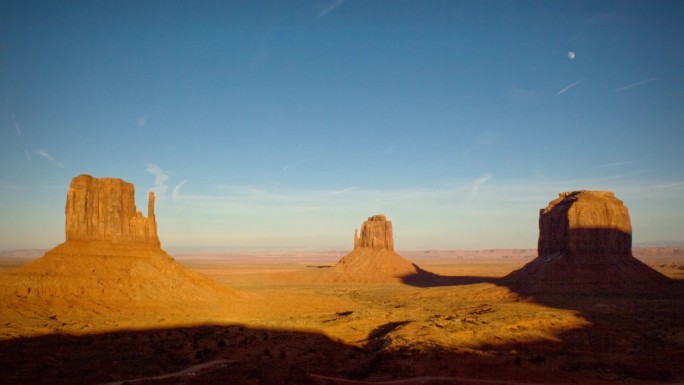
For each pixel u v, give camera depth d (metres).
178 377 48.31
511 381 54.12
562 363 61.59
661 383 53.47
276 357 62.34
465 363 59.16
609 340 75.62
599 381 54.41
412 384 50.41
